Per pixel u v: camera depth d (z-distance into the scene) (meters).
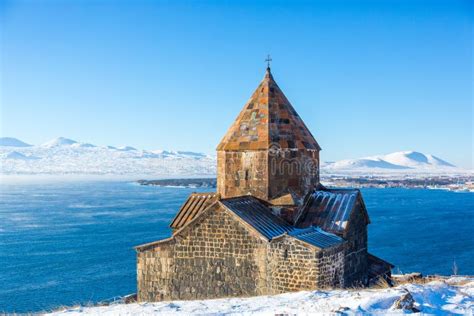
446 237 86.06
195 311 13.17
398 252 72.31
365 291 14.62
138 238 82.31
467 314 11.58
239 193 21.17
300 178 21.08
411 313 11.48
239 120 22.08
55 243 78.25
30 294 47.38
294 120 22.09
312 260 17.19
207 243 18.88
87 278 53.97
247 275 18.17
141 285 19.89
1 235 87.56
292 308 12.53
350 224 20.25
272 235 18.19
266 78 22.67
